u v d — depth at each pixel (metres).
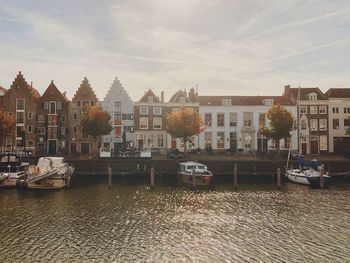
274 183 53.41
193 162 56.00
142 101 76.94
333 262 23.45
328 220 33.16
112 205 38.75
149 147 76.69
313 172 52.88
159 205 38.91
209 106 76.50
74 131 76.38
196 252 25.30
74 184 51.94
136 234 29.11
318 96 77.88
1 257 24.17
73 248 25.92
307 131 76.25
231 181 55.25
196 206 38.50
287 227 31.08
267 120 76.56
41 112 75.69
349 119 75.31
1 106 71.94
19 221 32.50
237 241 27.58
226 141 76.25
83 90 76.94
